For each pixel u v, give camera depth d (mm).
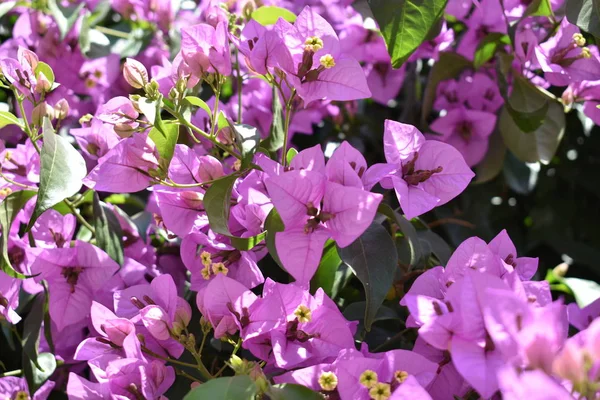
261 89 605
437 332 411
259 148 490
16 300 502
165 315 458
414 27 478
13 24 723
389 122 475
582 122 698
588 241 725
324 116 670
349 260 462
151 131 470
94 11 676
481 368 400
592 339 375
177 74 488
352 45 642
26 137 623
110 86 659
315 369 433
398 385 423
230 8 588
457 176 471
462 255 454
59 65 646
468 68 640
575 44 561
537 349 380
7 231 495
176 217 479
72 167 465
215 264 466
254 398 417
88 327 526
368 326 457
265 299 452
